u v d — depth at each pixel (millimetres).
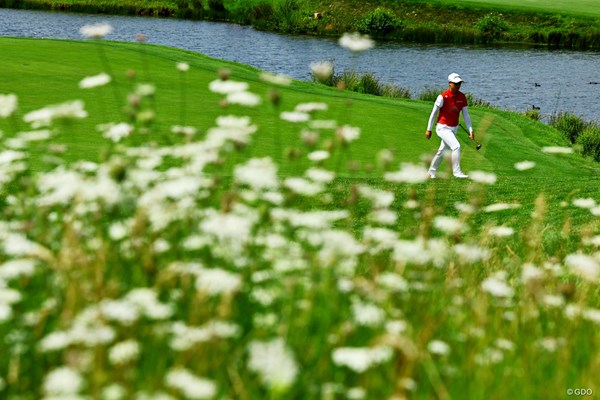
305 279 5672
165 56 35969
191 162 7285
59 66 29062
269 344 3811
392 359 4758
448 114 19750
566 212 15086
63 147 8969
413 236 8969
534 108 52875
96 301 4789
